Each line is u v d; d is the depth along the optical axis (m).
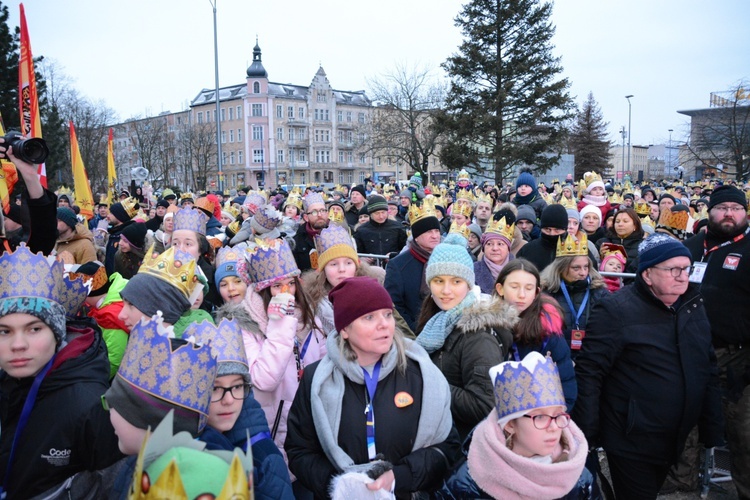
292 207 9.31
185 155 67.94
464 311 3.09
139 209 10.78
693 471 4.17
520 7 37.09
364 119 97.00
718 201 4.20
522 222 7.58
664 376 3.19
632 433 3.25
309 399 2.66
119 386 1.91
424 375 2.61
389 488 2.25
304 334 3.52
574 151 63.03
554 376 2.33
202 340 2.28
